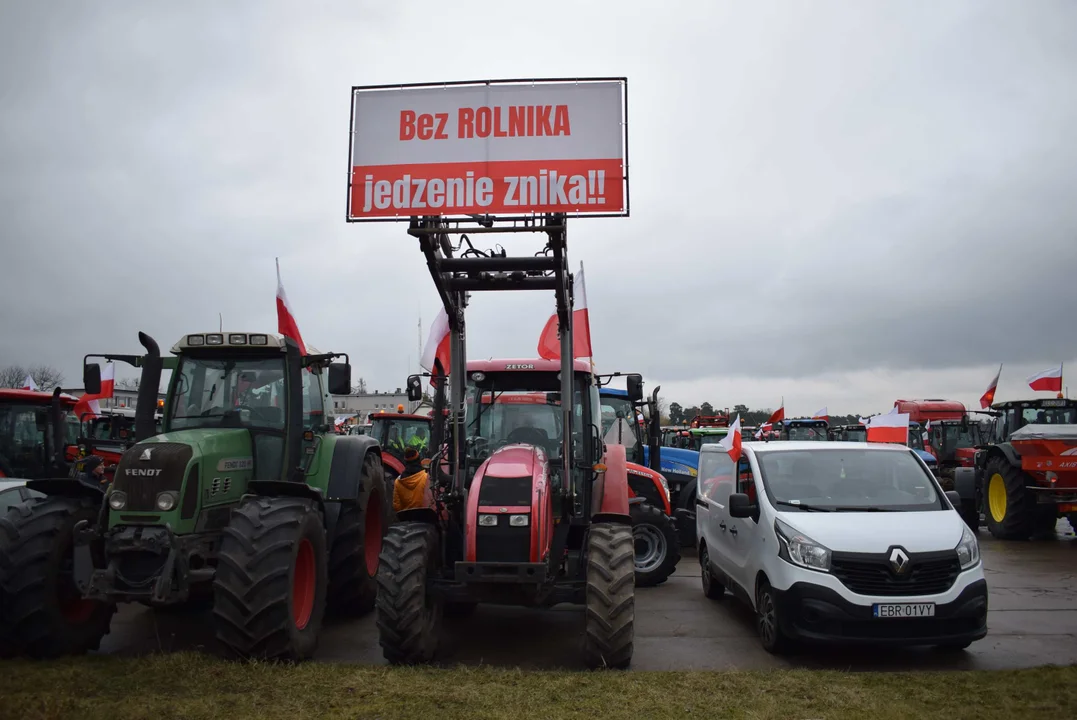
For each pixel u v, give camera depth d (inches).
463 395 257.3
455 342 252.8
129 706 175.3
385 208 237.0
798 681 198.8
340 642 252.5
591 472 264.5
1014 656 232.1
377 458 314.8
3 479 283.7
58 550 218.8
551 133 237.3
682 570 406.6
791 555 227.3
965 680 199.3
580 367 270.7
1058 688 191.5
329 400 309.1
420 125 240.2
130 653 232.1
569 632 263.6
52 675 197.3
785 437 844.0
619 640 210.5
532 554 210.2
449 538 240.4
